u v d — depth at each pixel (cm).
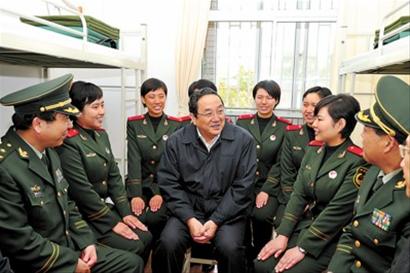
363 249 131
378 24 317
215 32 366
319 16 343
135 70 313
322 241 158
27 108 142
